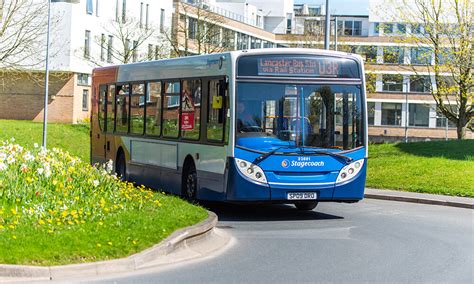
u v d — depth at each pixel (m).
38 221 12.91
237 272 11.51
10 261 10.52
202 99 19.30
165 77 21.88
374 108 112.12
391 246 14.38
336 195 18.12
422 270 11.94
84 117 69.81
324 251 13.67
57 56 66.38
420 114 111.38
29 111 68.38
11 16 48.94
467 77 41.09
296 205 21.19
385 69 90.56
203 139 19.16
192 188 19.97
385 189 27.36
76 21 66.81
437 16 42.31
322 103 18.09
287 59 17.97
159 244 12.31
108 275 10.98
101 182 17.23
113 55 66.31
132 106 24.53
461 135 42.59
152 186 22.70
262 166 17.66
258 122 17.73
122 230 12.84
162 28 69.94
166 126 21.67
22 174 15.75
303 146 17.86
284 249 13.83
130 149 24.55
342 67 18.28
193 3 84.06
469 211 21.78
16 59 61.03
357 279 11.14
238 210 20.45
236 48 95.88
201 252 13.19
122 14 68.06
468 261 12.82
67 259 11.04
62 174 16.52
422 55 43.41
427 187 26.48
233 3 102.12
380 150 36.00
